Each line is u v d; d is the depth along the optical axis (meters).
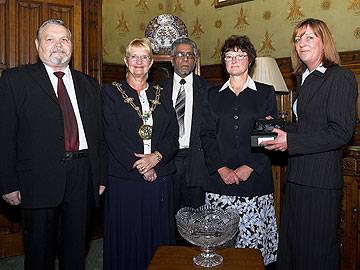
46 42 2.20
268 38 3.71
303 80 2.11
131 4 4.33
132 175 2.43
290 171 2.08
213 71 4.16
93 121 2.34
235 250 1.85
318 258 1.98
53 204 2.18
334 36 3.25
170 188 2.55
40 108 2.17
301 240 2.02
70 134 2.23
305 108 2.00
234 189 2.37
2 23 2.98
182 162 2.75
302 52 1.99
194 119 2.75
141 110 2.49
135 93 2.50
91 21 3.29
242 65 2.40
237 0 3.93
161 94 2.60
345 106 1.87
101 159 2.43
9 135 2.14
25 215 2.24
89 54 3.29
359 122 3.02
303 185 2.00
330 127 1.89
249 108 2.40
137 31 4.39
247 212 2.37
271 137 2.00
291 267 2.11
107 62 4.18
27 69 2.23
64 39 2.22
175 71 2.83
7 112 2.14
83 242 2.33
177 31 3.50
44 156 2.17
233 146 2.40
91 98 2.36
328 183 1.94
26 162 2.18
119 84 2.52
